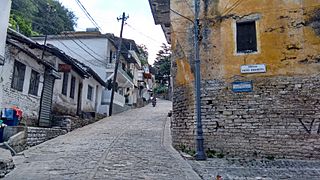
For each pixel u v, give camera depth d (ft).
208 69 34.17
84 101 71.41
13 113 36.17
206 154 31.58
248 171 26.00
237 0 34.76
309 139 29.53
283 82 31.42
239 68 33.06
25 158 29.91
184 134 34.86
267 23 33.24
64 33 92.22
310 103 30.25
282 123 30.53
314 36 31.73
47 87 50.14
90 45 91.97
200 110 31.71
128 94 119.24
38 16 108.17
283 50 32.14
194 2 36.86
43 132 40.60
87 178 22.39
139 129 53.16
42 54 49.70
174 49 38.42
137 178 22.76
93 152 33.01
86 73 65.31
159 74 193.77
